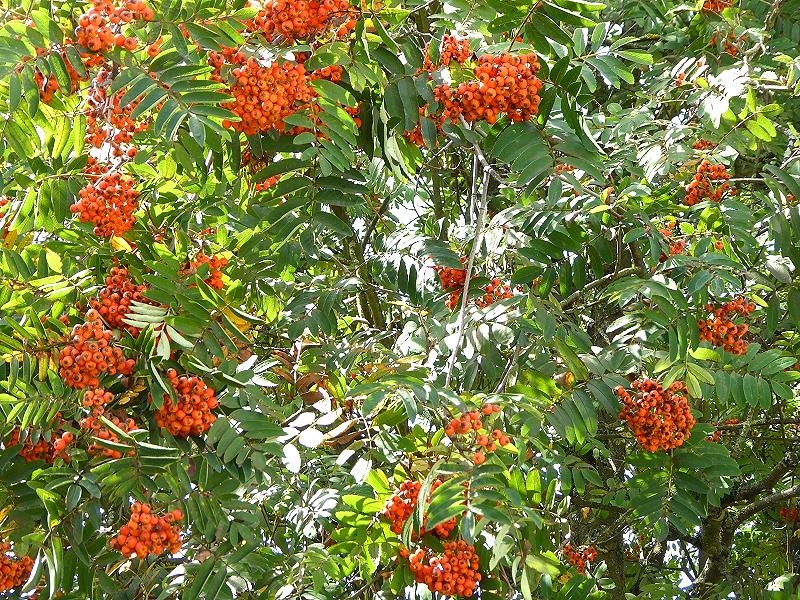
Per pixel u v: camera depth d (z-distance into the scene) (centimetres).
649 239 526
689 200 576
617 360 505
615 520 739
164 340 371
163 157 504
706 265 489
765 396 505
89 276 418
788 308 520
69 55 362
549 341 493
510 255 562
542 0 397
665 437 485
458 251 608
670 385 493
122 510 450
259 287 546
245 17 384
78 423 418
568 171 447
